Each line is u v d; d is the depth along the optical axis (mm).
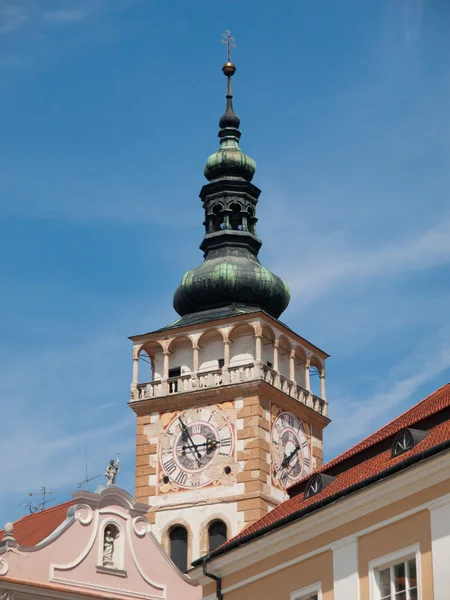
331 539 49844
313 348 112250
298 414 108875
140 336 109938
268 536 52500
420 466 46062
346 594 48531
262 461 103750
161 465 106688
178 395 107000
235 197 116250
